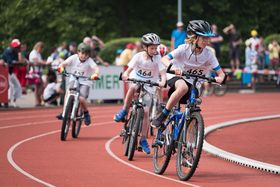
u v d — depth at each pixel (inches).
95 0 2362.2
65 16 2335.1
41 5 2359.7
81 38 2322.8
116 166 649.6
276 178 597.3
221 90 1653.5
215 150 733.3
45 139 839.7
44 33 2372.0
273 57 1876.2
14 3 2380.7
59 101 1409.9
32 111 1211.2
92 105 1331.2
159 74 753.6
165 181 577.6
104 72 1365.7
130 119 704.4
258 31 2544.3
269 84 1894.7
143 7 2439.7
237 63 1841.8
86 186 552.4
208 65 602.5
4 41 2362.2
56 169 627.5
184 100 603.2
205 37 585.3
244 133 911.0
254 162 653.9
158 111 624.4
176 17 2460.6
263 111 1273.4
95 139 847.1
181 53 595.8
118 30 2370.8
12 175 593.6
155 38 705.6
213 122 1075.9
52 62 1294.3
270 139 848.9
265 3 2541.8
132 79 700.7
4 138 844.6
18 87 1251.8
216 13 2487.7
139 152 741.9
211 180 584.7
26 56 1407.5
